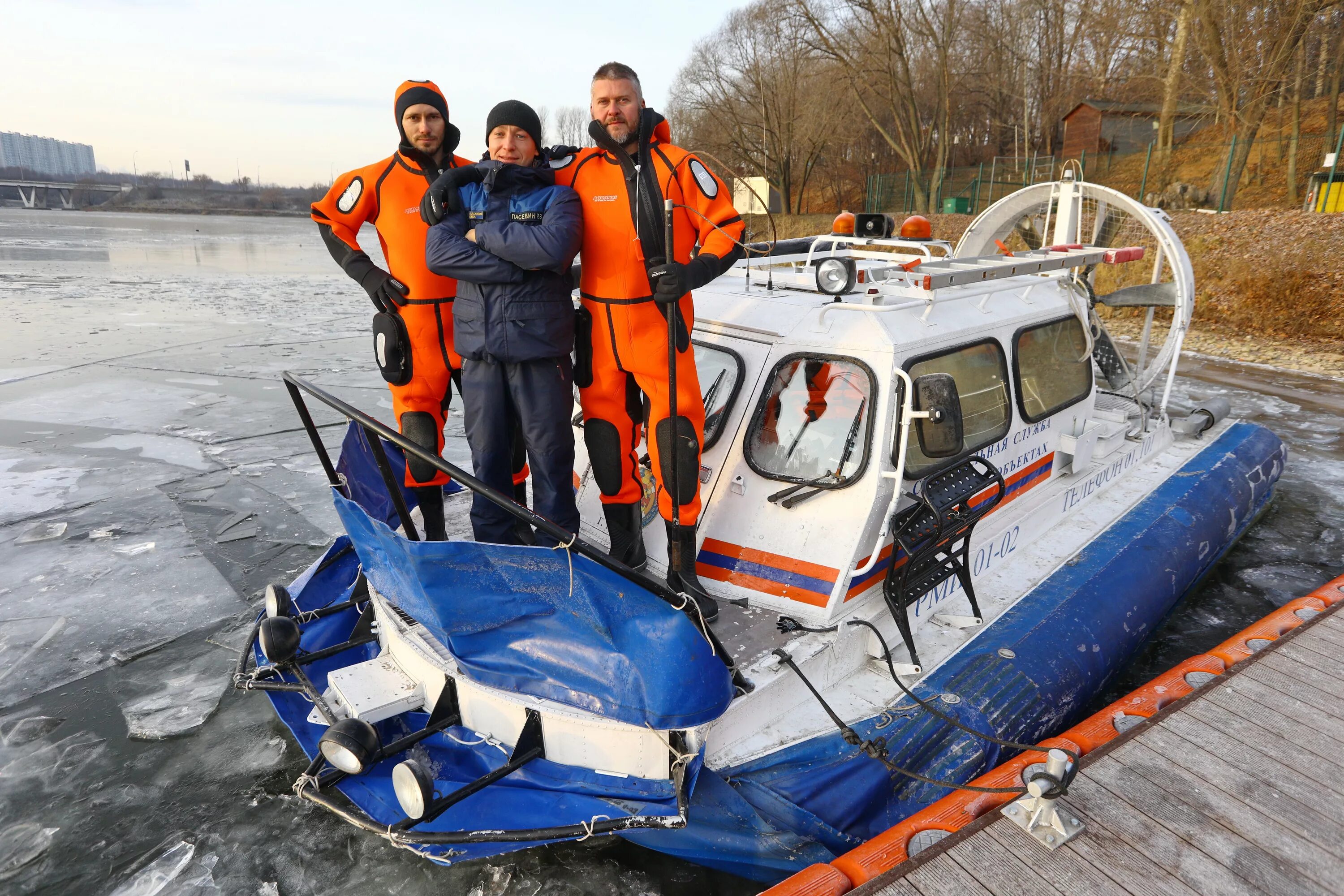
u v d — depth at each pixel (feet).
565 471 10.23
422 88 10.69
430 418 11.67
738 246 9.24
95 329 48.06
